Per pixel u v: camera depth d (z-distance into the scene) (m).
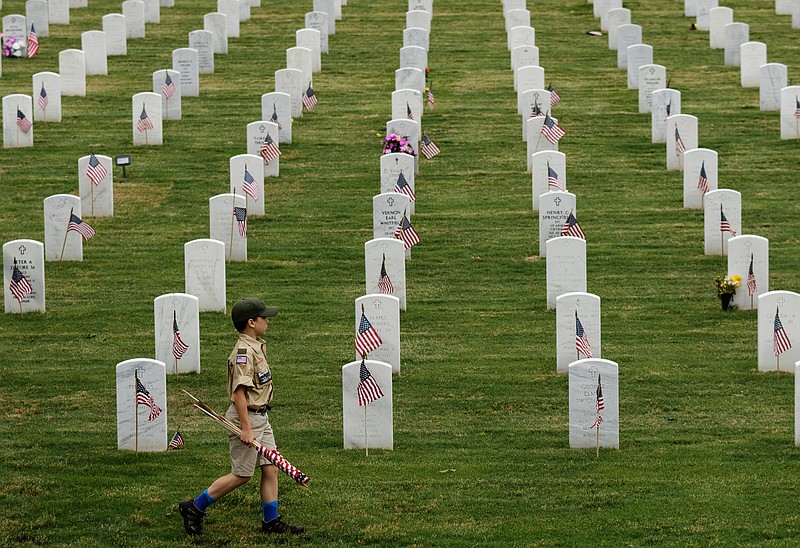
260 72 64.44
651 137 53.22
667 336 32.84
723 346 32.03
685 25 74.25
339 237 41.66
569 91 60.94
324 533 21.06
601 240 41.16
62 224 39.16
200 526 21.00
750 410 27.50
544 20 75.88
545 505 22.12
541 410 27.81
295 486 23.11
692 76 63.25
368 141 53.06
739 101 58.59
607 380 24.95
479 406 28.06
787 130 52.31
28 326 33.88
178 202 45.44
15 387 29.27
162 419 25.03
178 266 39.00
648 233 41.78
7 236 41.16
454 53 68.50
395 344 30.19
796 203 44.41
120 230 42.47
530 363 30.98
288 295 36.44
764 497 22.31
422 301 35.97
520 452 25.08
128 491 22.78
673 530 20.95
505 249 40.41
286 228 42.62
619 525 21.22
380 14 77.81
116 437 25.94
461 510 21.97
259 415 20.67
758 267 34.44
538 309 35.25
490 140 53.22
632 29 64.25
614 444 25.19
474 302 35.88
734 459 24.45
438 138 53.50
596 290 36.62
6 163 49.72
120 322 34.22
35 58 66.19
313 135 53.97
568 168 49.31
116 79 62.72
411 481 23.34
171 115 56.19
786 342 29.67
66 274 38.22
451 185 47.38
